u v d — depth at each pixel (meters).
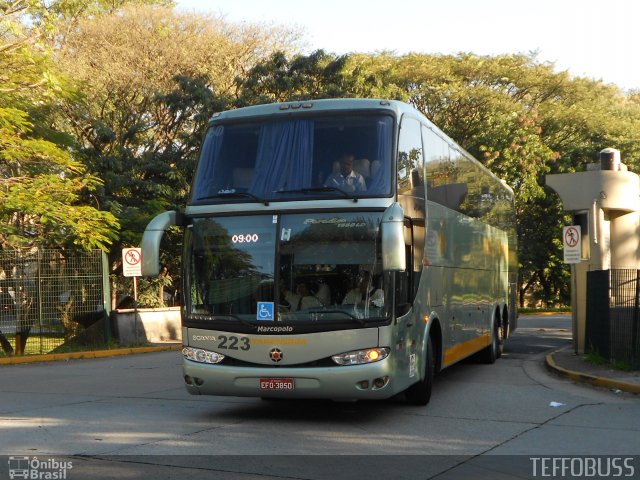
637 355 14.44
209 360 9.77
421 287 11.02
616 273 15.14
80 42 32.75
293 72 31.25
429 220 11.66
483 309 16.50
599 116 42.09
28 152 21.08
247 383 9.56
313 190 9.70
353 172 9.75
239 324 9.63
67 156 22.02
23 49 21.81
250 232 9.82
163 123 32.22
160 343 24.17
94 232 21.19
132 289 29.20
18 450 8.23
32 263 21.34
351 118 10.05
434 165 12.17
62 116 28.39
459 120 41.28
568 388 13.38
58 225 20.88
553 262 43.66
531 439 8.87
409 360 10.25
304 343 9.42
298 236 9.66
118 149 28.67
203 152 10.42
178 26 34.16
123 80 31.34
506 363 18.00
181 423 9.94
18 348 21.14
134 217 25.98
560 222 43.22
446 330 12.64
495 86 43.12
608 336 15.36
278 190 9.83
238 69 34.53
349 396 9.41
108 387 14.01
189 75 32.81
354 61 40.03
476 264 15.69
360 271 9.48
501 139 39.16
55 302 21.58
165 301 33.66
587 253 18.39
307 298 9.52
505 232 20.42
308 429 9.50
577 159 41.53
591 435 9.11
